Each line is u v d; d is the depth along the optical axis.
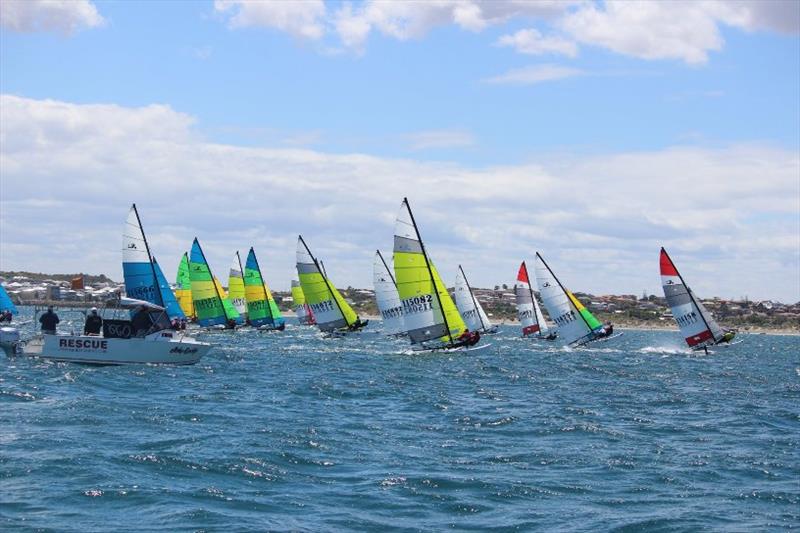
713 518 20.67
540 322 120.62
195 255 106.19
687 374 64.75
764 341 164.00
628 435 32.19
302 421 32.97
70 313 160.62
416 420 34.69
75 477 22.25
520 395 45.75
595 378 58.78
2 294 101.25
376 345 91.44
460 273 102.06
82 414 31.55
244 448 26.67
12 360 50.22
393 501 21.50
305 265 102.00
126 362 50.88
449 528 19.45
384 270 86.88
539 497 22.34
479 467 25.64
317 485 22.84
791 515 21.16
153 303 55.66
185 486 22.08
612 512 21.08
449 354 73.12
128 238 55.00
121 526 18.62
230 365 57.44
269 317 115.62
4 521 18.59
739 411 40.31
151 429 29.52
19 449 25.05
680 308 88.38
